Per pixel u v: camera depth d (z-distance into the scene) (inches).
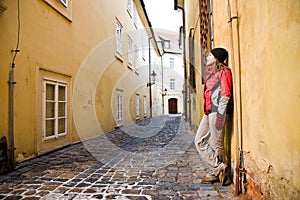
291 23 66.6
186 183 141.7
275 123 78.6
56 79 265.0
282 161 74.4
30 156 214.2
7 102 186.2
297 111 64.7
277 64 75.9
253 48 97.8
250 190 105.7
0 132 176.4
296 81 64.7
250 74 102.2
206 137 145.4
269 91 82.7
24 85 209.2
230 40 127.6
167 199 118.1
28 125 213.2
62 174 165.5
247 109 107.3
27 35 214.4
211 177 141.2
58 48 269.3
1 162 168.1
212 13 190.9
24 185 141.9
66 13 287.7
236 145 119.9
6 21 189.0
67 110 289.1
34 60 224.2
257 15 92.4
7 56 189.0
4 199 120.6
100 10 409.1
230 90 130.5
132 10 650.8
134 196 122.8
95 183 144.9
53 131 258.1
